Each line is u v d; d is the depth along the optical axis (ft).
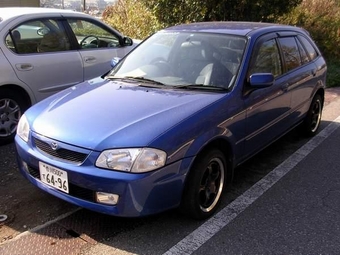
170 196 9.48
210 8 30.68
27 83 16.31
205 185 10.61
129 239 9.83
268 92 12.91
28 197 11.75
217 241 9.81
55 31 17.57
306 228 10.49
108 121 9.91
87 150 9.24
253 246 9.65
